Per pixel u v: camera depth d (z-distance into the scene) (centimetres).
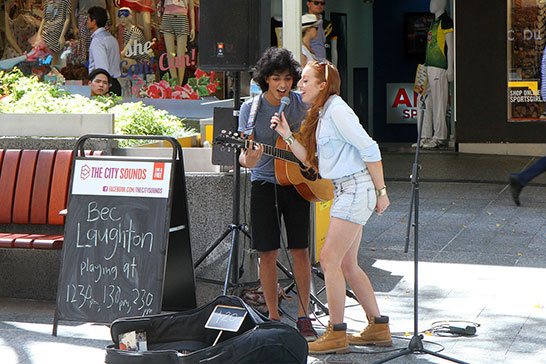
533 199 1441
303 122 744
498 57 1758
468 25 1772
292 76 739
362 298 732
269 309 762
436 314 824
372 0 2541
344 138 680
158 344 628
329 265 700
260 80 744
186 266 773
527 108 1762
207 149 876
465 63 1780
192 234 844
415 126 2575
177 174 767
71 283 762
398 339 748
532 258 1053
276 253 756
